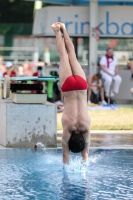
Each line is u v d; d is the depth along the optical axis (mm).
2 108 24219
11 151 22562
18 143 23672
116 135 27469
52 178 17734
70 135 18812
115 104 42688
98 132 28547
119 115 35688
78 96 18969
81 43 69250
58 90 43594
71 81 18875
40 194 15688
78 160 20469
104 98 43375
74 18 44156
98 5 46375
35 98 23812
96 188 16438
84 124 18641
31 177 17797
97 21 43625
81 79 19078
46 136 23797
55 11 44344
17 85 24234
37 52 80500
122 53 66812
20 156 21359
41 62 51531
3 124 24078
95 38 43500
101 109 39469
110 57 43625
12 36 82438
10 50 81188
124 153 22188
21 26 84500
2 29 84688
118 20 43906
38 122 23703
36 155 21625
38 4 74375
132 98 45500
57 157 21266
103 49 68062
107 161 20484
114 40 67875
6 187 16469
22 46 82250
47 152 22391
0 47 81312
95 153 22125
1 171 18625
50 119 23766
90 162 20344
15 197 15336
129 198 15289
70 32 44219
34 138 23734
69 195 15594
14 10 104000
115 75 43656
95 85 41906
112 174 18344
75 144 18594
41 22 45719
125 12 43875
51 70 46250
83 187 16562
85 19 44094
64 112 18938
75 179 17594
